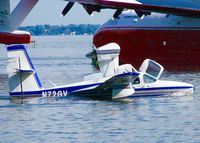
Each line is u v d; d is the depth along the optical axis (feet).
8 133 310.24
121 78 399.03
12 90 400.26
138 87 407.23
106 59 412.57
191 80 537.65
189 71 637.30
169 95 412.36
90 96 405.59
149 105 382.22
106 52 412.36
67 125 327.26
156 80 412.36
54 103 390.21
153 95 410.72
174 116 347.36
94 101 398.83
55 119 342.85
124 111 363.35
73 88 405.39
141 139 295.07
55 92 403.95
